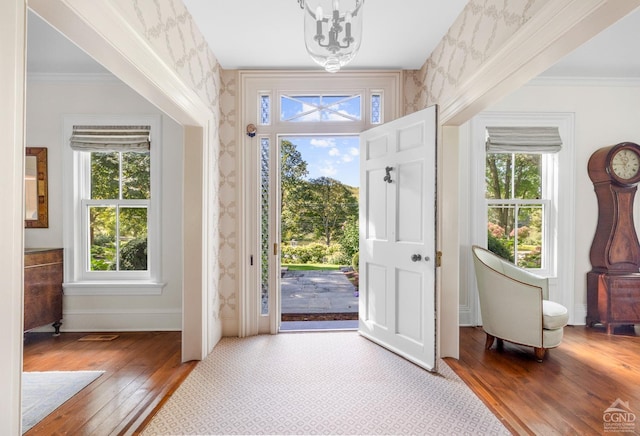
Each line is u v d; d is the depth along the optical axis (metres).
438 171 2.55
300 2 1.46
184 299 2.57
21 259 0.98
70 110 3.25
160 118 3.27
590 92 3.49
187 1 2.13
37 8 1.14
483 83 1.94
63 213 3.25
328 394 2.07
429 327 2.40
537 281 3.05
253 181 3.13
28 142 3.23
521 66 1.60
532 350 2.80
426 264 2.42
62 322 3.23
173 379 2.26
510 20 1.69
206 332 2.65
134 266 3.38
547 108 3.47
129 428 1.72
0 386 0.93
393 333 2.72
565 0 1.30
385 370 2.40
